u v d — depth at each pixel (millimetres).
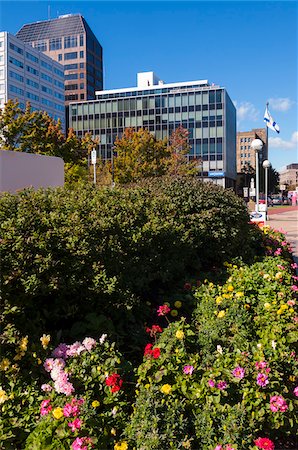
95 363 2941
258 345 3262
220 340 3420
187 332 3387
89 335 3373
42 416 2502
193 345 3371
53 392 2672
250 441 2492
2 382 2779
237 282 4898
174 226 4840
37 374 2881
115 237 3625
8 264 2918
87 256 3277
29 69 81062
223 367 2971
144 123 76000
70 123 80688
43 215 3389
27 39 112750
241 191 91125
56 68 91125
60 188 5008
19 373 2846
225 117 72375
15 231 3062
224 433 2480
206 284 5152
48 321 3398
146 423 2404
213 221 6066
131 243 3873
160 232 4398
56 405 2561
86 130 79625
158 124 75250
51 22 113625
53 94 90000
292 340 3484
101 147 78625
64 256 3225
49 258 3031
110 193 4895
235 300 4172
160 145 35594
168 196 6047
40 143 21938
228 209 6465
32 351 2979
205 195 6527
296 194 66000
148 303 4160
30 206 3488
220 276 5512
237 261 6289
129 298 3535
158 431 2389
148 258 4168
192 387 2748
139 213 4457
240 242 6934
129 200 4746
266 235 9078
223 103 72000
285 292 4566
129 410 2727
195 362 2994
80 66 108125
